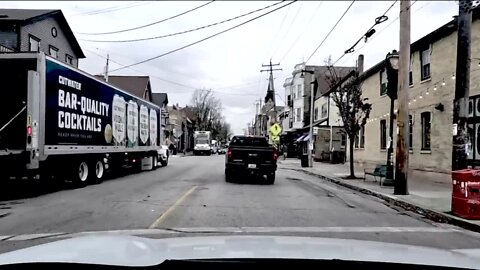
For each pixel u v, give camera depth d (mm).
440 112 19562
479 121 16766
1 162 13234
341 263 2162
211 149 73312
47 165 14328
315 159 43625
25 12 28500
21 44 26188
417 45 21688
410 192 16125
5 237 8023
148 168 26984
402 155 15328
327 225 9703
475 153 17000
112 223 9383
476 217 10586
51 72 13836
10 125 13727
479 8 16391
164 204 12172
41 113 13289
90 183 17531
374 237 8617
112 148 19406
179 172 25469
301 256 2236
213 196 14125
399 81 15422
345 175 24828
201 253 2256
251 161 19469
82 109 16156
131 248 2289
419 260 2273
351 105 24734
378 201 14633
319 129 43688
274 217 10469
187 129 91062
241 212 11062
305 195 15242
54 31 30250
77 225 9156
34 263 2037
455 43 18297
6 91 13680
